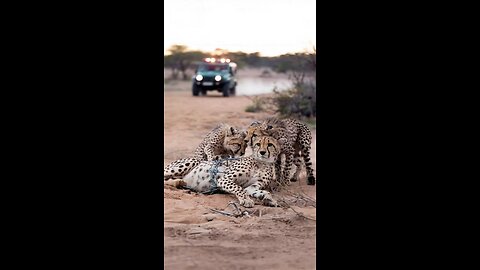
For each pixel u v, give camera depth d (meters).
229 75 34.38
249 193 12.02
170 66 45.97
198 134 20.67
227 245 9.59
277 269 8.62
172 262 8.82
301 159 15.80
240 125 22.20
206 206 11.65
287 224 10.70
